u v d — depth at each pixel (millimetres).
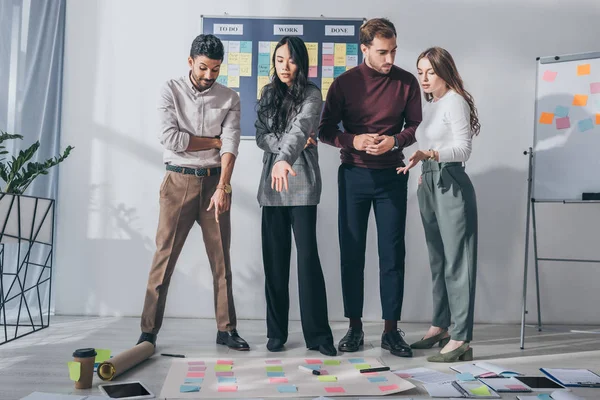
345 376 2102
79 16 3307
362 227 2602
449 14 3295
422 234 3279
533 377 2135
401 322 3277
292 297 3289
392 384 1998
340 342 2566
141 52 3311
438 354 2396
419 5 3293
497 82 3299
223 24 3285
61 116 3312
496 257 3291
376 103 2568
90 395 1838
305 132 2324
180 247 2533
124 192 3301
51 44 3234
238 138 2566
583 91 3023
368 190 2566
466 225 2365
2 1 2984
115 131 3309
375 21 2539
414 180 3281
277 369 2186
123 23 3311
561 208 3287
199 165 2508
